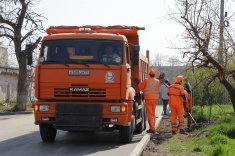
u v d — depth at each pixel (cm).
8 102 3866
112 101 1212
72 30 1414
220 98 2502
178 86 1484
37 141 1342
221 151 959
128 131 1287
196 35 1528
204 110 2019
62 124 1202
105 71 1205
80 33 1262
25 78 3023
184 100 1497
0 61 4391
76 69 1208
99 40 1235
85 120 1198
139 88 1463
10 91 3984
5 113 2867
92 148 1190
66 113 1201
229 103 2503
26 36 2950
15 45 2967
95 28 1466
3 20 2889
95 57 1220
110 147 1211
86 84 1205
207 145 1134
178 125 1656
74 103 1202
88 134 1552
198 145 1131
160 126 1822
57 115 1203
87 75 1205
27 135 1516
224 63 1579
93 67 1205
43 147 1206
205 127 1519
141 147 1084
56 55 1230
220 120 1465
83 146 1230
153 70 1462
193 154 1027
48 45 1242
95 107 1196
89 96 1205
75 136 1491
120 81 1201
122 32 1452
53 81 1213
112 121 1200
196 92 2317
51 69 1216
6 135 1516
